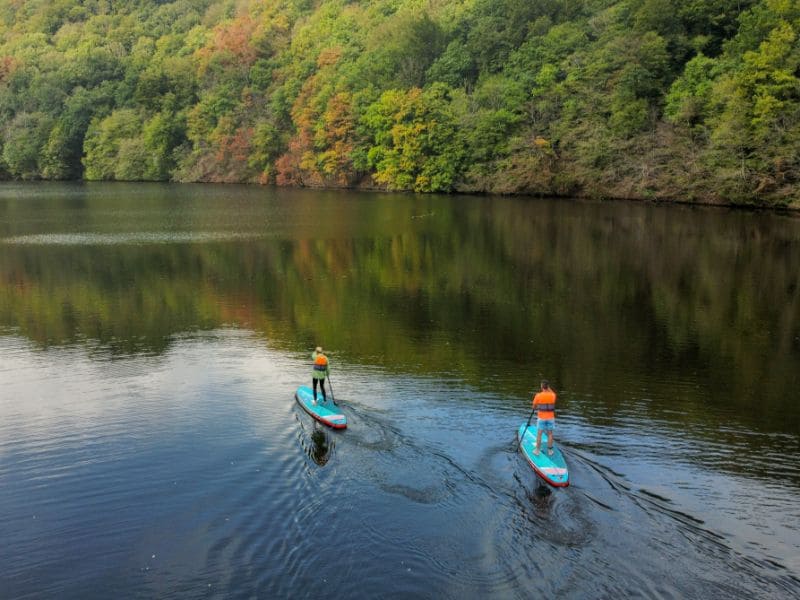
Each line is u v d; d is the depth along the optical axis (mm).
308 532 10062
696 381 17219
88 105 109688
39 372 18188
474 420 14375
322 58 98500
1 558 9711
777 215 50781
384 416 14562
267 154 97062
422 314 24047
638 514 10492
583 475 11797
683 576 8930
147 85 107875
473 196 73438
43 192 82375
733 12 63344
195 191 84625
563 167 68562
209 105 103500
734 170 53219
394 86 84562
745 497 11234
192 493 11398
